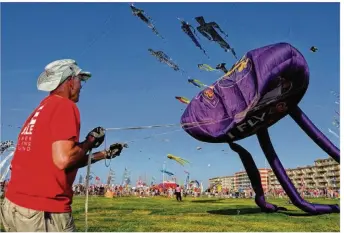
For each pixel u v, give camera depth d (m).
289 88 9.70
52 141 2.47
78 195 28.02
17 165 2.52
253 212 12.48
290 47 9.62
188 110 10.85
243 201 22.03
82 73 2.82
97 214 11.54
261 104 9.73
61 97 2.62
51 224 2.46
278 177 11.23
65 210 2.52
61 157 2.41
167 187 36.09
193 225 8.96
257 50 9.81
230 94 10.16
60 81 2.69
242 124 10.09
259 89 9.54
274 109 10.05
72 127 2.49
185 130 10.82
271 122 10.45
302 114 10.89
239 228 8.56
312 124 11.05
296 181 82.50
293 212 12.37
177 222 9.47
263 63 9.52
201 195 38.44
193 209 13.82
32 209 2.42
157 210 13.23
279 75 9.46
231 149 12.20
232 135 10.37
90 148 2.66
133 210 13.14
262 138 11.31
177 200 22.53
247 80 9.80
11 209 2.45
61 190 2.50
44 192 2.45
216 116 10.40
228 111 10.16
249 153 12.30
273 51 9.59
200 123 10.50
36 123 2.51
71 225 2.58
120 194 34.22
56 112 2.51
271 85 9.53
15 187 2.48
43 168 2.46
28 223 2.42
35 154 2.47
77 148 2.48
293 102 10.09
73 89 2.75
